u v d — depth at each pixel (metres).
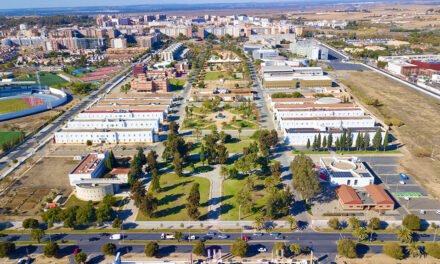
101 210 178.88
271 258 155.75
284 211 180.12
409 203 193.00
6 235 172.50
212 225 177.88
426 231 170.75
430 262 150.38
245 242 156.50
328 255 156.50
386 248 153.75
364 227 172.75
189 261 153.75
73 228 177.75
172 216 185.25
